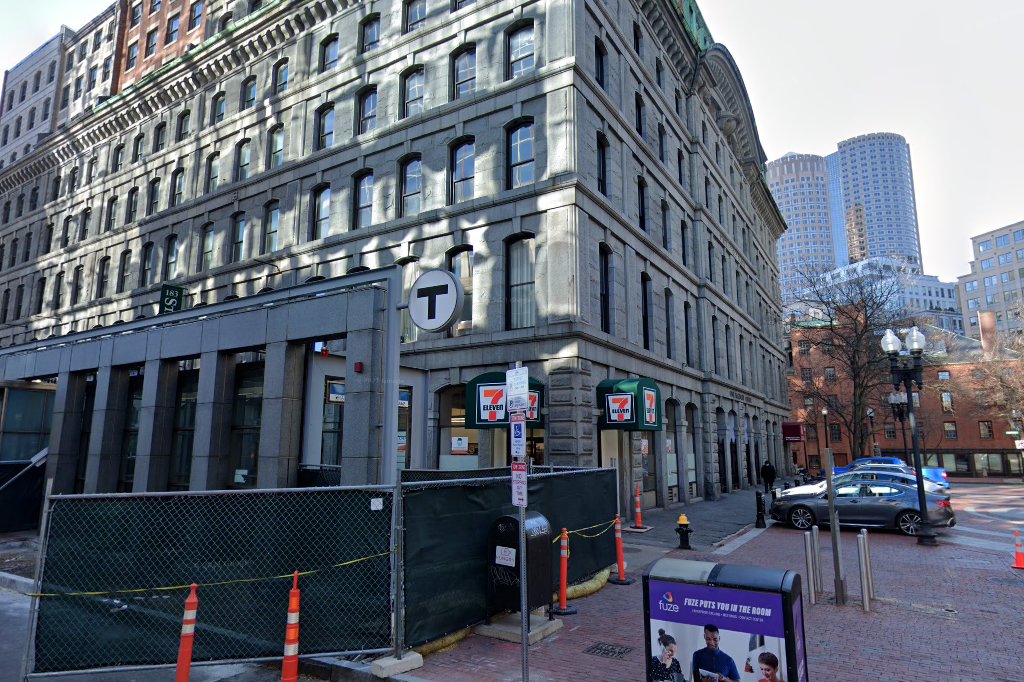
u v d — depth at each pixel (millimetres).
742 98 39438
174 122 32062
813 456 63500
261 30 28219
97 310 33406
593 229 19312
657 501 22812
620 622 8500
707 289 29812
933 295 160000
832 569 12141
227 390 14875
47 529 6297
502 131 20109
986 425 58875
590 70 20125
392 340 12438
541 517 8461
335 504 6922
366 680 6414
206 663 6312
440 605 7285
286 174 25875
